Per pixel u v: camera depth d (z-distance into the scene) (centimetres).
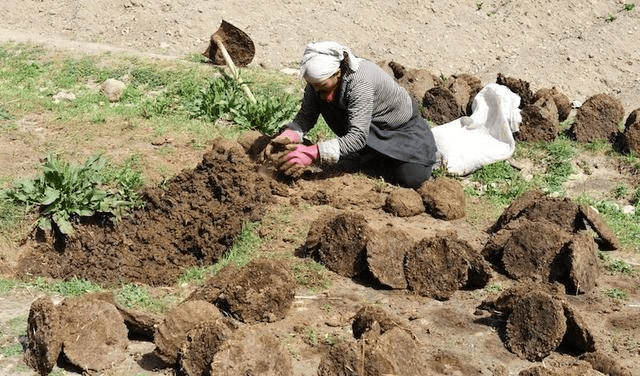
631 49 1236
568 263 617
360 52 1259
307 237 641
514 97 912
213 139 851
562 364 526
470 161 848
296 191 745
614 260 676
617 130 934
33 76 1069
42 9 1340
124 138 848
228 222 693
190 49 1227
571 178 869
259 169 754
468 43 1288
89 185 716
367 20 1322
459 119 906
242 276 554
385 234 613
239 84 977
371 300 590
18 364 501
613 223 751
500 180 844
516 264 635
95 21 1302
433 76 1032
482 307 575
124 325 517
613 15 1344
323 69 710
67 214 695
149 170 768
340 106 747
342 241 623
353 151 736
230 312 550
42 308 496
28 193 704
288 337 532
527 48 1267
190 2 1321
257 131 891
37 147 816
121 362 506
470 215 745
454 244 597
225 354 469
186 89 995
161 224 711
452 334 550
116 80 1009
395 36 1296
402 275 609
